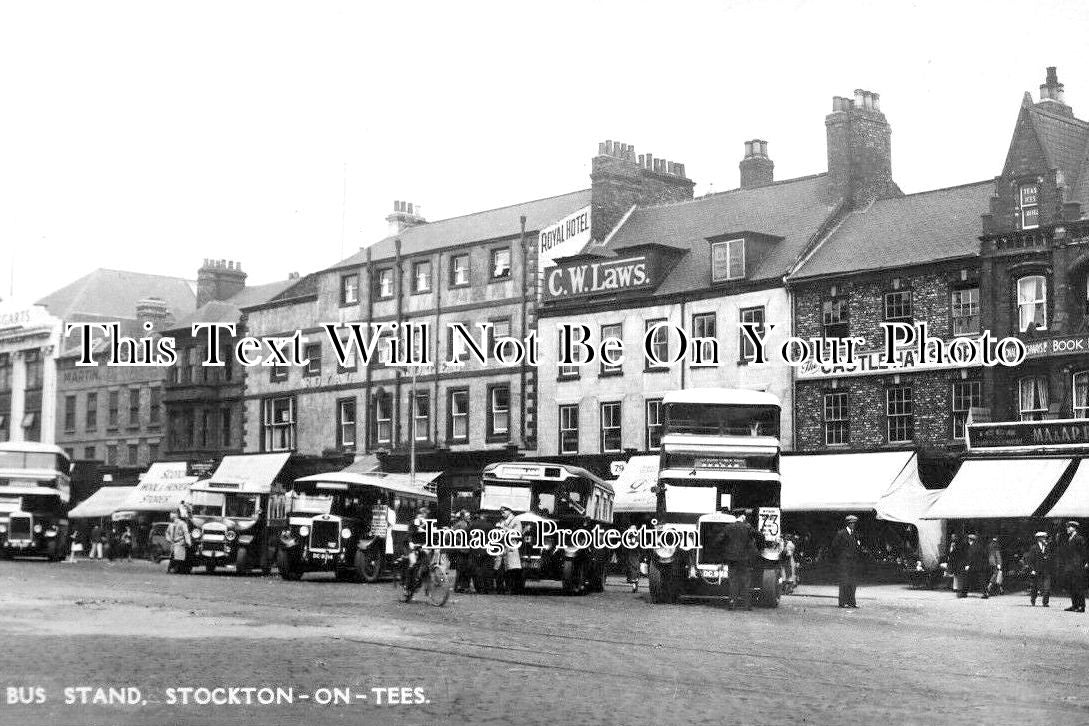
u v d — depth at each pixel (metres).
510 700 12.55
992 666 16.52
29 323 79.94
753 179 53.94
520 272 53.97
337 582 36.00
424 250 57.75
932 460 40.53
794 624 23.06
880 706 12.57
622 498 46.16
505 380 53.69
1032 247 38.91
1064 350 37.50
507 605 26.78
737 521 26.73
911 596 33.84
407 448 56.84
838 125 47.91
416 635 19.14
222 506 40.78
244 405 65.31
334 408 60.44
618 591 34.84
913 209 45.38
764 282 45.44
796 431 44.19
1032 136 39.50
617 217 55.16
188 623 20.67
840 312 43.75
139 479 67.56
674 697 12.94
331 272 61.66
